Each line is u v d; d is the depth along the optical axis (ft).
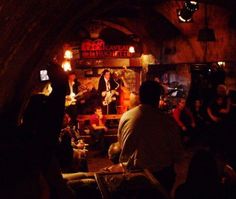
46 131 8.03
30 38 8.84
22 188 7.32
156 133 12.22
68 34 15.90
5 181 7.18
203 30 32.04
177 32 44.62
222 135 25.27
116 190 9.80
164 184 12.37
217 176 11.49
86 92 40.91
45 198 7.98
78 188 10.78
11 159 7.35
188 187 11.57
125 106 42.19
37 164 7.71
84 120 37.45
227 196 11.96
